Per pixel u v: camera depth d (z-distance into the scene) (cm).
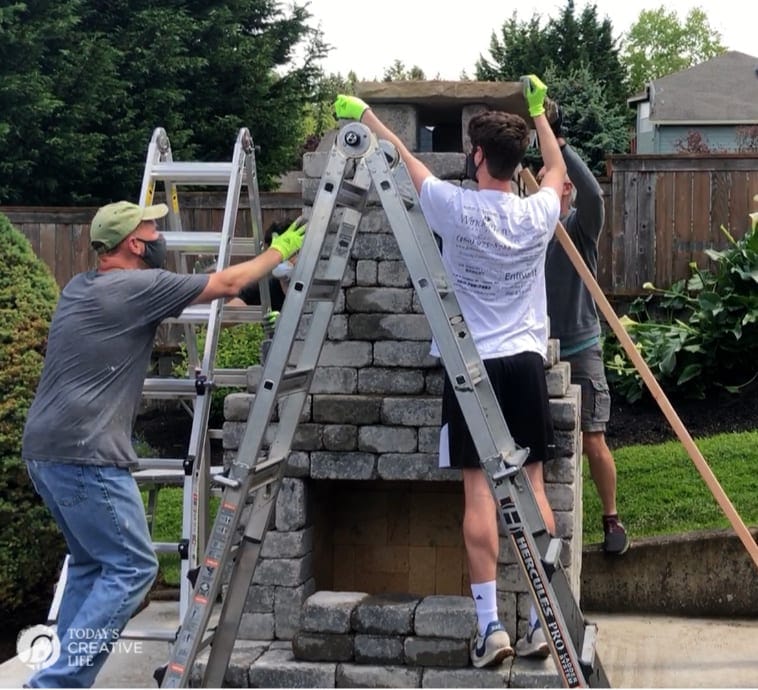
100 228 388
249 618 415
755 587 529
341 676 383
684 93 2505
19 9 1240
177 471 473
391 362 420
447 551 465
